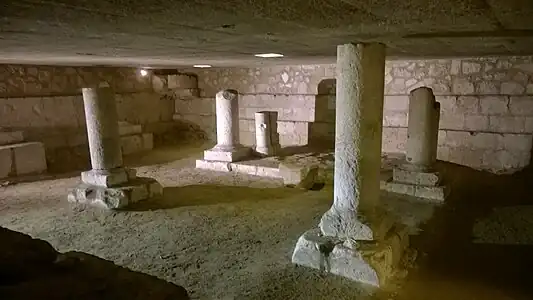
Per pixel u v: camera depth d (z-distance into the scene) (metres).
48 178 6.56
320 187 5.96
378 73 3.08
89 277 1.20
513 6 1.67
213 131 9.97
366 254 2.98
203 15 1.85
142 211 4.79
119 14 1.79
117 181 5.19
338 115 3.19
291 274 3.10
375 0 1.53
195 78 9.97
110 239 3.93
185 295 1.29
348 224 3.19
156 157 8.27
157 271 3.22
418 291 2.97
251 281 3.00
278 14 1.84
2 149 6.26
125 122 8.89
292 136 8.88
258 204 5.05
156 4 1.57
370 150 3.15
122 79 9.02
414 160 5.50
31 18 1.85
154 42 3.11
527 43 3.52
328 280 3.00
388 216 3.41
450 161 7.11
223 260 3.42
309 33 2.57
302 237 3.33
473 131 6.82
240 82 9.42
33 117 7.29
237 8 1.68
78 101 8.05
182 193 5.57
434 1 1.56
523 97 6.34
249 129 9.45
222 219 4.50
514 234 4.14
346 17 1.94
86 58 5.21
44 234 4.06
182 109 10.27
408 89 7.32
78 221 4.45
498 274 3.32
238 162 6.95
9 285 1.05
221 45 3.45
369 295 2.78
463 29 2.44
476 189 5.77
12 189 5.84
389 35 2.70
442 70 6.96
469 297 2.92
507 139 6.56
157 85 9.66
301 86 8.62
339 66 3.14
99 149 5.18
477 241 3.98
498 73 6.50
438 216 4.61
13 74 7.00
